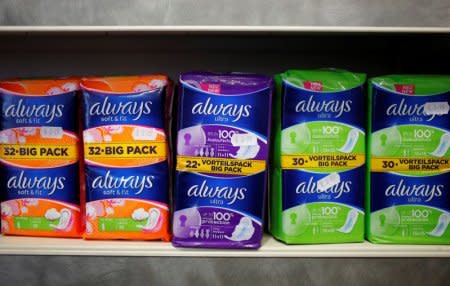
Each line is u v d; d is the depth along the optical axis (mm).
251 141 992
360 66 1338
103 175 1019
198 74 1006
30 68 1327
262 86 997
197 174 994
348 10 975
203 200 992
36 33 1016
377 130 1021
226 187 994
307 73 1019
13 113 1047
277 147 1043
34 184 1047
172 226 1036
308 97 1006
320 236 1010
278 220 1038
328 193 1011
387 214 1020
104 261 955
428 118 1018
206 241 982
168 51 1324
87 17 969
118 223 1017
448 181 1022
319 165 1010
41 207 1046
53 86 1044
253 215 990
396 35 1079
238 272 954
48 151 1045
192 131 993
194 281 954
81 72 1328
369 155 1035
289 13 972
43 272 956
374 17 975
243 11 971
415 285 958
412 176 1021
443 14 974
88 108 1021
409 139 1018
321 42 1211
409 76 1036
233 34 1094
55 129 1041
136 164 1018
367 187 1045
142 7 969
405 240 1017
